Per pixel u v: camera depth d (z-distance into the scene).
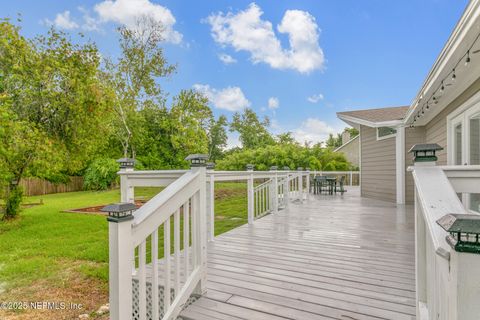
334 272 2.51
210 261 2.83
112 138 15.78
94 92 7.26
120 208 1.35
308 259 2.88
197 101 19.50
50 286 3.03
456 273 0.72
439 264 0.93
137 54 13.36
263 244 3.47
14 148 6.00
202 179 2.12
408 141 7.44
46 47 6.87
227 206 8.30
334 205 7.17
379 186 8.50
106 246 4.44
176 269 1.83
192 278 1.98
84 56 7.34
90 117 7.42
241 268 2.63
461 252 0.71
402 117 7.47
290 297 2.04
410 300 1.97
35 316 2.44
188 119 18.31
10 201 6.85
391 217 5.38
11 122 5.73
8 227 5.98
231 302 1.97
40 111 6.86
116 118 13.86
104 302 2.68
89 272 3.37
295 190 8.29
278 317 1.78
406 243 3.50
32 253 4.14
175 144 17.72
